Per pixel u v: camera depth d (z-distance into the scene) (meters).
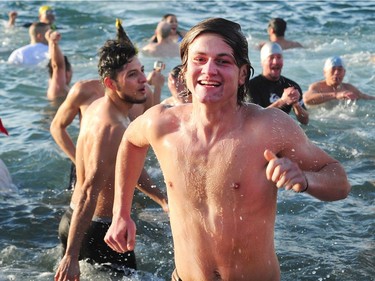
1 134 9.16
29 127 9.44
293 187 3.33
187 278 3.96
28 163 8.21
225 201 3.68
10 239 6.34
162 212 6.72
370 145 8.73
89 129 5.38
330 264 5.73
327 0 18.77
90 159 5.29
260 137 3.62
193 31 3.60
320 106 10.35
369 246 6.03
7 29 15.88
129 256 5.52
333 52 14.10
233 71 3.56
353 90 10.65
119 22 5.68
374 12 17.44
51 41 10.52
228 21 3.62
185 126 3.77
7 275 5.65
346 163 8.10
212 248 3.79
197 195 3.73
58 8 17.33
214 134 3.68
